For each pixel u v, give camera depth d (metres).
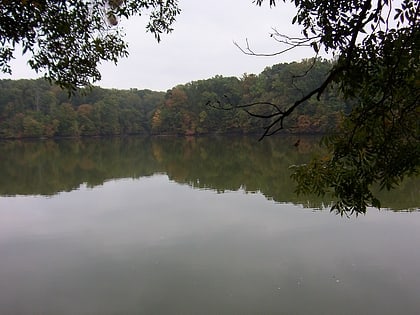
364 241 8.88
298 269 7.54
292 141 46.59
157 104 85.25
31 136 66.31
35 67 3.53
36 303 6.52
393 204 11.81
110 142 61.06
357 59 2.24
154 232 10.26
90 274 7.65
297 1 2.52
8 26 2.92
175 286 6.99
